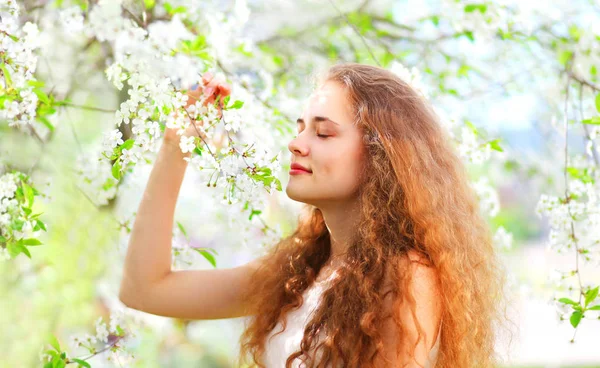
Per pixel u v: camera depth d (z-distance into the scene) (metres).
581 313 1.72
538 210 1.94
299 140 1.47
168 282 1.65
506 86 2.60
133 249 1.64
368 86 1.53
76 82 2.47
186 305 1.67
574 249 1.87
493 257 1.70
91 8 1.76
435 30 2.59
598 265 1.85
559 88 2.42
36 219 1.61
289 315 1.56
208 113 1.44
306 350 1.40
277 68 2.67
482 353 1.55
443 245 1.46
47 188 1.83
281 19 2.82
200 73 1.59
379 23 2.69
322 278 1.57
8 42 1.45
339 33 2.68
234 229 2.32
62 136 2.62
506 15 2.15
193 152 1.45
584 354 4.66
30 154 2.15
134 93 1.42
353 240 1.49
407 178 1.49
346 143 1.48
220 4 2.25
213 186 1.42
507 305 1.81
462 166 1.67
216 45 1.62
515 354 1.76
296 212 2.20
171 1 2.05
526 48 2.45
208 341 3.93
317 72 1.78
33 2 1.94
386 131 1.50
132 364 2.02
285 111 2.14
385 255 1.42
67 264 2.84
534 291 2.27
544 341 4.44
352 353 1.35
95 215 2.70
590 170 2.06
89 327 3.02
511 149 2.81
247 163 1.42
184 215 2.81
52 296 2.93
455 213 1.56
